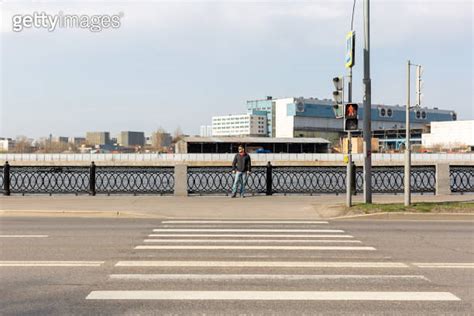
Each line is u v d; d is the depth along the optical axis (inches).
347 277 305.0
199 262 347.3
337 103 666.8
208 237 460.8
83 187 925.2
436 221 591.8
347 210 636.7
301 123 6624.0
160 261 349.7
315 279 299.9
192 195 861.2
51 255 369.4
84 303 248.5
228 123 7455.7
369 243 430.0
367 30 668.1
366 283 290.5
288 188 940.0
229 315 231.8
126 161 3521.2
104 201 753.0
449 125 5290.4
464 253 384.5
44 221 583.8
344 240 446.0
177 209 677.3
